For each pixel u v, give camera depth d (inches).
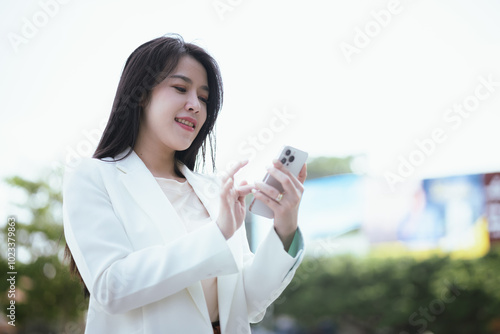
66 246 118.7
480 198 976.3
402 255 1043.9
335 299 1057.5
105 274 93.0
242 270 112.9
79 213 100.2
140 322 98.2
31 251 735.1
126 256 96.8
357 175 1101.7
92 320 99.8
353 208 1100.5
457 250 994.7
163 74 113.6
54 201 756.0
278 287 108.9
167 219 103.4
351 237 1096.2
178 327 97.1
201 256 93.8
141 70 114.8
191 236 96.2
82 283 118.1
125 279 92.5
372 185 1084.5
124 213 102.4
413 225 1044.5
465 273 968.9
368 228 1085.1
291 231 108.3
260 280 108.9
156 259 93.8
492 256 956.6
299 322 1087.0
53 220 750.5
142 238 100.7
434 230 1021.2
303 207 1138.7
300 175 109.9
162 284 92.7
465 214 991.6
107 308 93.2
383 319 1024.2
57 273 721.0
